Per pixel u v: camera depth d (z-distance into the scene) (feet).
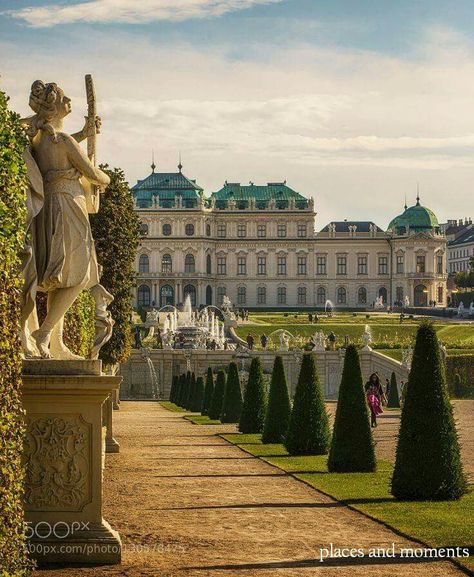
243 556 66.18
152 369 435.53
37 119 64.54
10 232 54.49
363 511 85.51
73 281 64.08
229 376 223.92
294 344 531.91
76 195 64.39
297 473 115.75
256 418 186.19
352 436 116.98
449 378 396.98
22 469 54.44
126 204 238.07
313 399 139.64
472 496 94.32
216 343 504.84
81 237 64.34
